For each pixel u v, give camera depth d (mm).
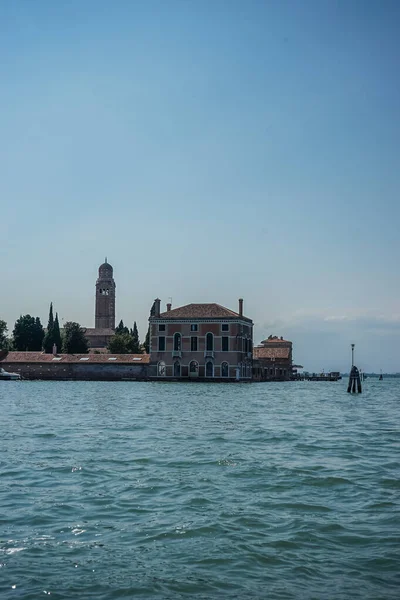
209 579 12398
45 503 17703
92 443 28672
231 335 115625
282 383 132000
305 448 27531
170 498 18312
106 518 16297
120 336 147000
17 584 12117
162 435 31766
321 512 16891
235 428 35188
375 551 13820
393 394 84625
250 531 15242
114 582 12242
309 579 12383
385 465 23391
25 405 53219
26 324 152000
